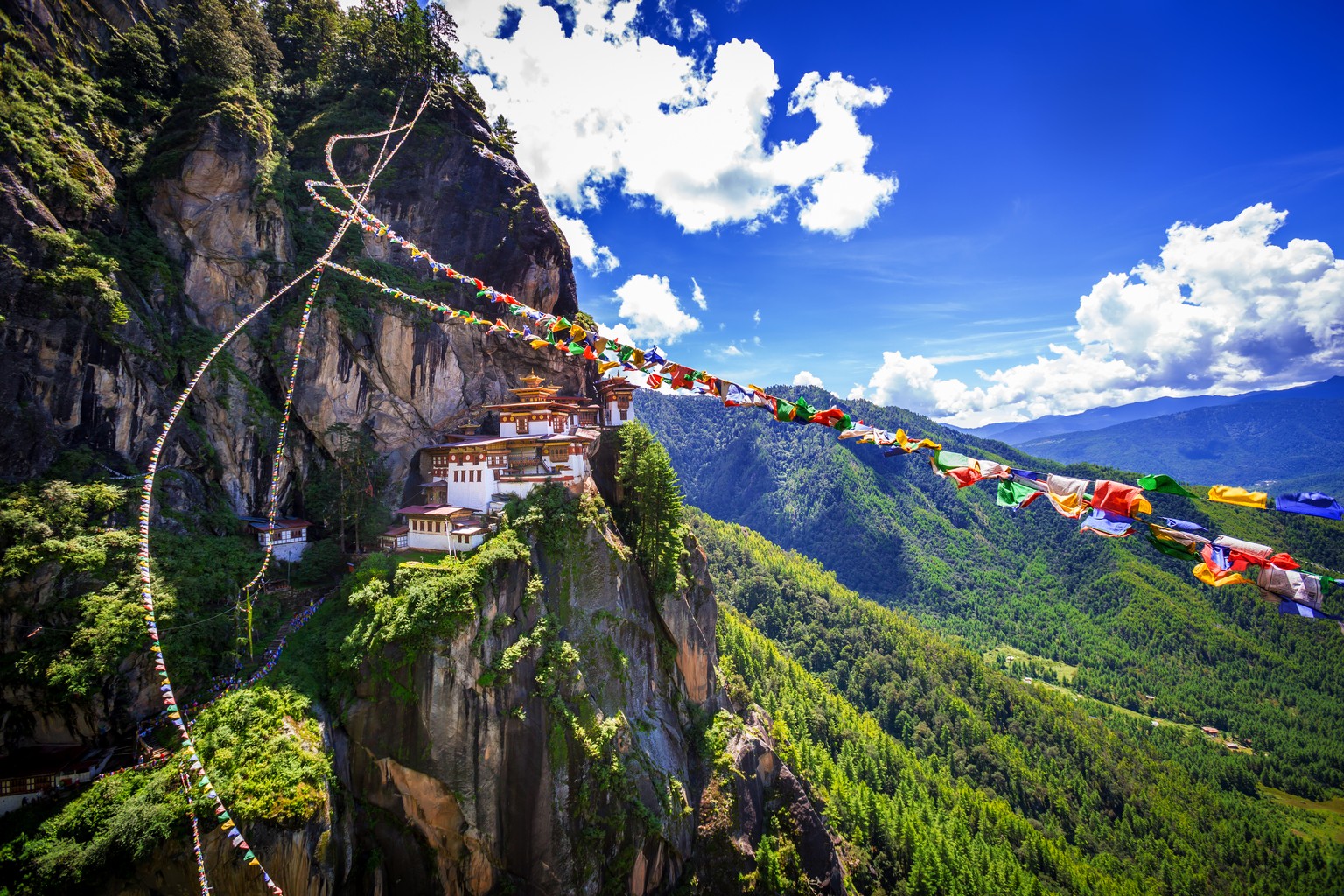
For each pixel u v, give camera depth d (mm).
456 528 53250
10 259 43531
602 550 55312
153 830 31016
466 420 71500
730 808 56656
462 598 44125
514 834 43531
